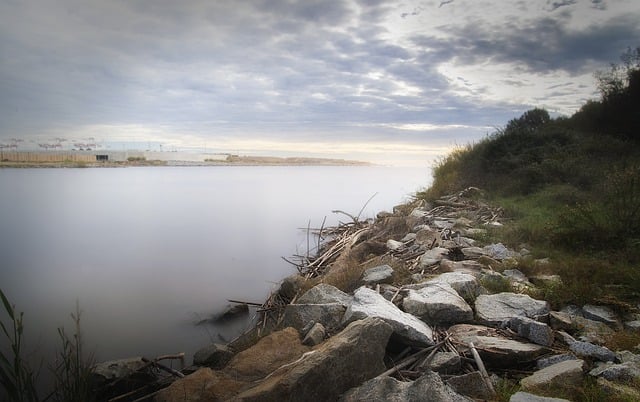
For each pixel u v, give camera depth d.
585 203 10.84
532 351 4.57
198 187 50.22
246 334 6.98
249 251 15.73
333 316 5.76
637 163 12.92
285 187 49.84
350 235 14.23
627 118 16.86
